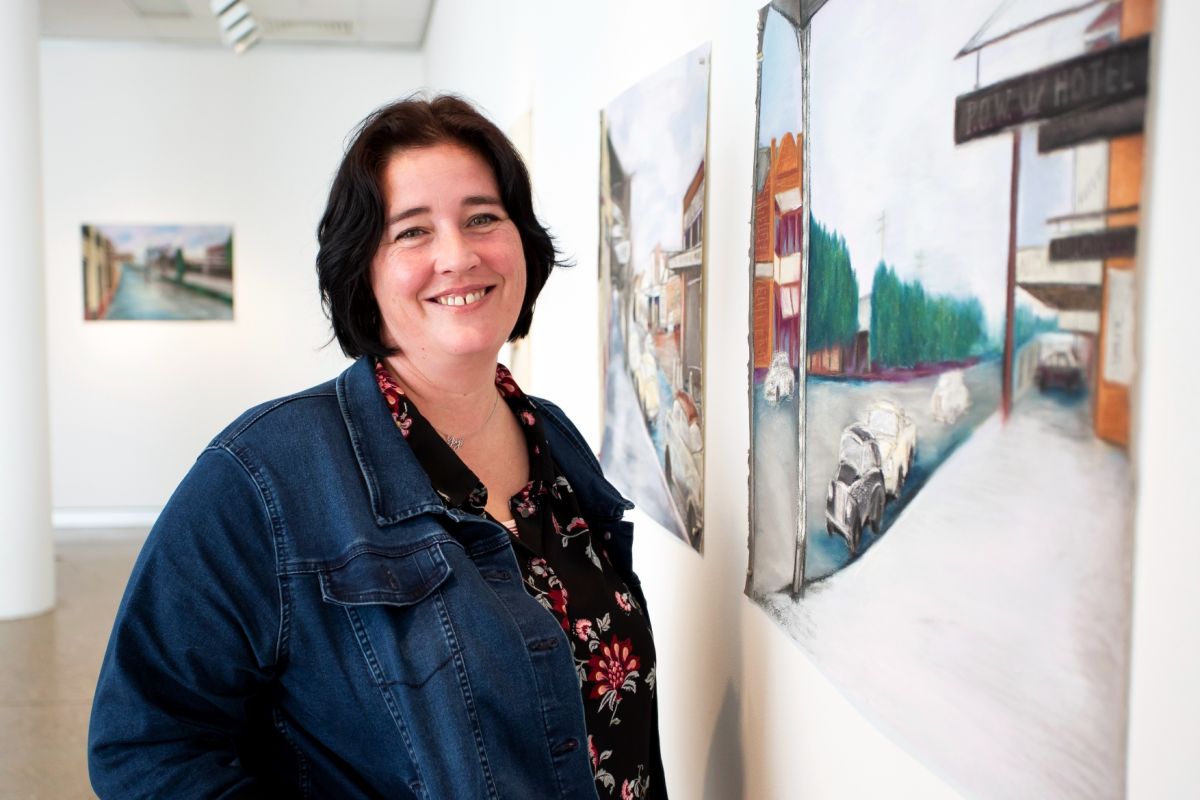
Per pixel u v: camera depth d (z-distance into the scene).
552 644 1.18
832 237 1.08
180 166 8.20
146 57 8.10
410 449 1.21
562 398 3.12
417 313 1.23
